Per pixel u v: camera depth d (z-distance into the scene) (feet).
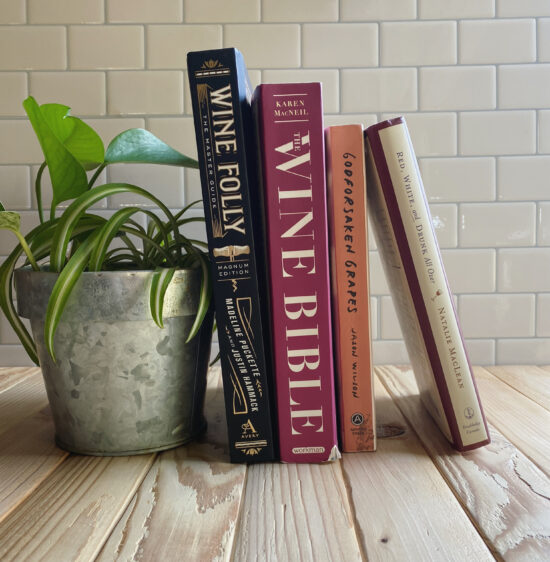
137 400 1.87
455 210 3.33
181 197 3.29
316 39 3.26
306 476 1.74
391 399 2.60
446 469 1.77
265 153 1.80
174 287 1.83
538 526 1.40
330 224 1.93
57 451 1.97
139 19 3.24
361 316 1.91
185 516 1.47
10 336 3.33
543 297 3.36
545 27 3.27
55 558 1.27
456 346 1.87
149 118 3.27
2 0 3.22
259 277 1.94
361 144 1.85
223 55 1.75
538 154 3.30
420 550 1.30
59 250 1.84
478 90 3.28
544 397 2.60
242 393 1.84
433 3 3.26
